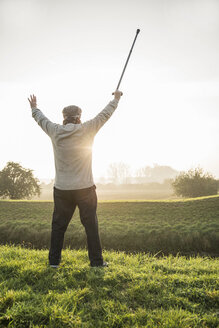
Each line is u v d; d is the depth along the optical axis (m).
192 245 11.95
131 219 16.64
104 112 2.56
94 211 2.58
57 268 2.53
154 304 1.90
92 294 1.99
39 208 21.50
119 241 12.75
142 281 2.23
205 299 1.99
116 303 1.85
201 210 18.33
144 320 1.65
